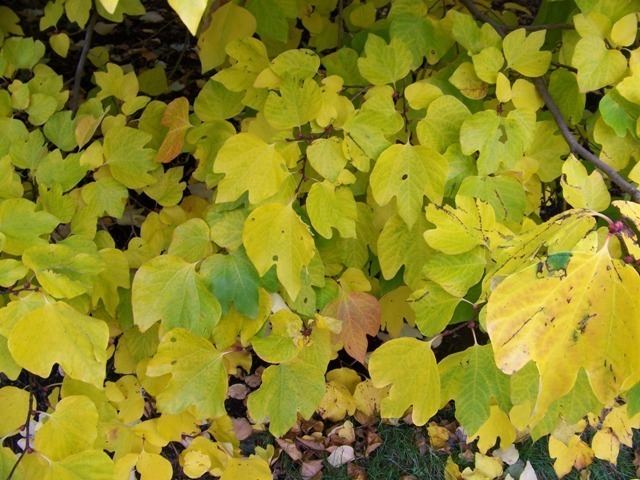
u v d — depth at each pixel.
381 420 1.23
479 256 0.64
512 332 0.44
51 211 0.72
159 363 0.70
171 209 0.83
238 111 0.78
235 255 0.70
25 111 0.84
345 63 0.80
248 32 0.76
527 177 0.76
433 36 0.77
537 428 0.72
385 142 0.69
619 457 1.22
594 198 0.63
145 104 0.86
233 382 1.31
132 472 0.87
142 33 1.76
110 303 0.75
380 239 0.74
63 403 0.67
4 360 0.65
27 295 0.63
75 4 0.94
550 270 0.44
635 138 0.74
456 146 0.72
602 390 0.45
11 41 0.88
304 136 0.69
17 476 0.66
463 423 0.68
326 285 0.77
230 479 0.85
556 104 0.78
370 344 1.29
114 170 0.78
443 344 1.17
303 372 0.75
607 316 0.44
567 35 0.77
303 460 1.21
